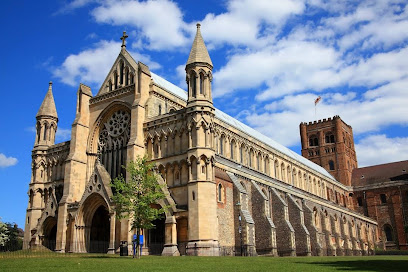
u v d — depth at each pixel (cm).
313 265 3441
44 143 8519
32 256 4925
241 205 6612
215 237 5897
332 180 13762
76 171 7400
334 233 10269
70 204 7025
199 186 5962
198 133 6222
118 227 6303
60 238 6912
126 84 7612
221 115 9675
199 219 5819
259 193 7231
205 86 6506
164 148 6638
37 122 8712
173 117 6619
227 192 6600
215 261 3919
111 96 7569
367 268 3105
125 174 6988
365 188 14725
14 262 3666
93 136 7688
